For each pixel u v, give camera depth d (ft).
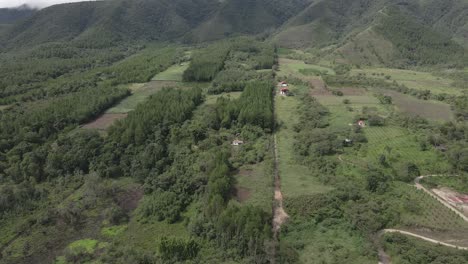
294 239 265.54
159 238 283.38
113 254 264.52
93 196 341.21
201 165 355.15
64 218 314.35
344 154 379.35
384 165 352.90
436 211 288.71
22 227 305.53
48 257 273.95
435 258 239.30
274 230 270.87
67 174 376.68
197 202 322.96
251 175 348.59
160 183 342.03
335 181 323.78
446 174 342.44
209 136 429.79
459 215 285.84
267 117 449.89
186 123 452.76
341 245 258.78
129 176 381.81
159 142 408.26
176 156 386.73
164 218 307.78
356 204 293.64
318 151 380.37
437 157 367.25
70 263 263.70
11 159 382.42
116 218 311.47
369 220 273.54
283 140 427.74
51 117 457.27
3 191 330.13
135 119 432.66
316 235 270.26
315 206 291.17
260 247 248.11
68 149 396.78
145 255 255.09
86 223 311.47
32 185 357.20
